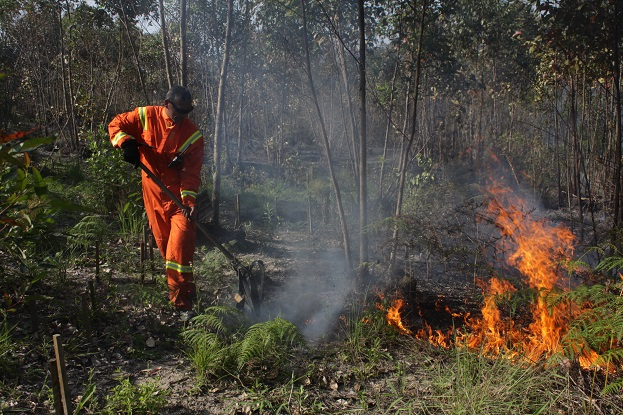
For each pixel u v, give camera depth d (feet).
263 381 11.94
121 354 12.71
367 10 26.20
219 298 16.25
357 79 34.37
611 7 19.51
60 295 15.31
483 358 11.96
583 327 12.30
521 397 10.83
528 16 24.88
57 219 22.76
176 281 14.83
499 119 51.78
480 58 43.34
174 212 15.12
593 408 10.62
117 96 50.67
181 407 10.81
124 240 21.65
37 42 53.26
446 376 11.91
